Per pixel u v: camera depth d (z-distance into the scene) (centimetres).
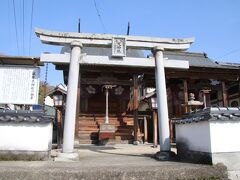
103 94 2077
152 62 958
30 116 733
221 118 679
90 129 1833
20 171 545
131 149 1304
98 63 912
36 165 626
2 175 536
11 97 813
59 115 1391
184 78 1888
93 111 2039
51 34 886
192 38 985
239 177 661
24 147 716
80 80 1781
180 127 876
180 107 2064
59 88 1432
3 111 741
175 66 979
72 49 887
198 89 2058
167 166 635
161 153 850
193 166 641
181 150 859
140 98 2325
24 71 836
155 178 593
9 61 1008
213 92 2261
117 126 1902
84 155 978
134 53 2039
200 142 731
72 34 899
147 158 870
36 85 830
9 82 823
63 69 1719
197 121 732
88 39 912
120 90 2094
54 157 783
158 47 949
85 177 560
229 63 2200
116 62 927
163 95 919
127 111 2066
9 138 714
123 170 582
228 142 682
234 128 694
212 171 630
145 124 1872
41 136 729
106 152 1128
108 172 572
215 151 672
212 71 1898
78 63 881
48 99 2873
